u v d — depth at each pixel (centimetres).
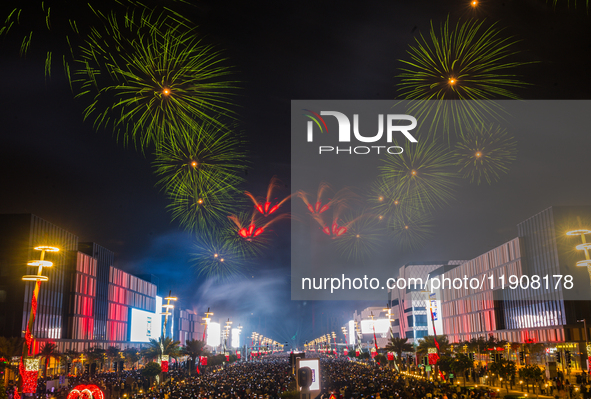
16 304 9688
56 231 11400
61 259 11494
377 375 7519
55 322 11019
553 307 9094
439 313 15588
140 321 16862
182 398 5094
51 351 8819
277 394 5334
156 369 7306
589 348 6631
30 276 3766
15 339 8150
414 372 8825
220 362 13075
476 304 12456
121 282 15262
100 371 11044
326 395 4888
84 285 12425
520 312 10350
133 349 12462
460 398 4638
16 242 10000
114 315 14538
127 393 5756
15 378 7506
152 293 18475
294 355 5822
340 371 8862
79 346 11950
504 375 5738
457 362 6669
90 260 12900
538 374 5359
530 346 8331
